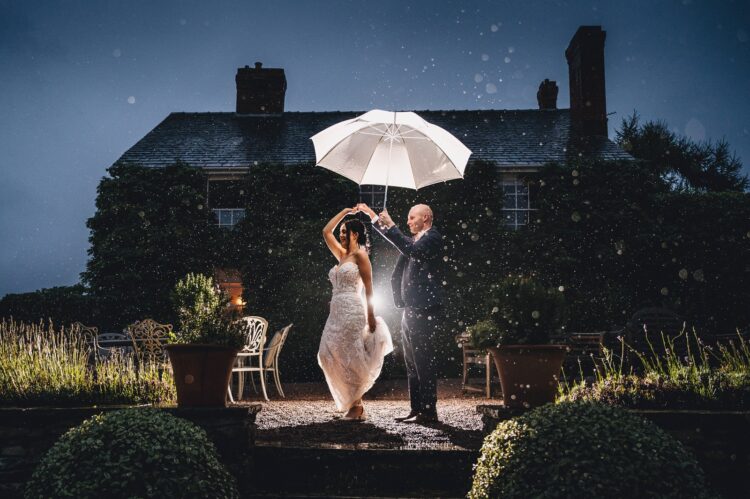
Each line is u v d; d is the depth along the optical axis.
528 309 3.79
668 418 3.56
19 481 3.70
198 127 15.35
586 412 2.89
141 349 7.00
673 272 12.59
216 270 12.77
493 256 12.73
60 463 2.89
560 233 12.80
